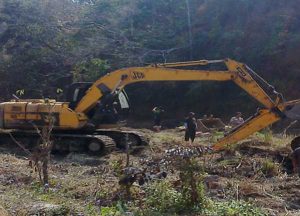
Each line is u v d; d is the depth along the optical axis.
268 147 15.26
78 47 37.22
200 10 38.28
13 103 17.45
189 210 7.88
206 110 33.47
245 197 9.45
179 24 38.31
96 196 8.94
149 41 37.59
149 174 8.83
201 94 33.88
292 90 30.98
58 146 16.67
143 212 7.72
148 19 40.56
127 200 8.54
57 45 37.38
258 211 7.96
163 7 41.06
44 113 17.05
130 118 35.44
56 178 10.84
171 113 34.66
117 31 38.78
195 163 8.16
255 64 33.12
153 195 8.20
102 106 17.03
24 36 37.62
